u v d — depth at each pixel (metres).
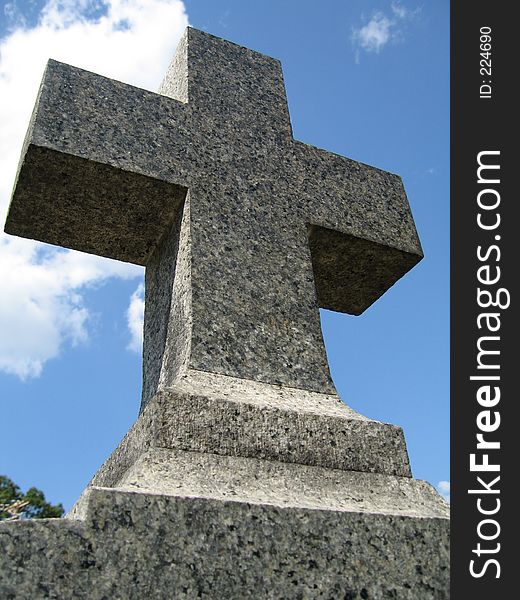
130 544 1.67
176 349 2.79
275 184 3.42
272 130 3.66
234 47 3.92
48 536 1.61
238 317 2.83
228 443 2.20
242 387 2.57
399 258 3.69
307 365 2.84
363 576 1.86
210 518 1.78
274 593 1.74
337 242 3.52
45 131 2.94
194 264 2.91
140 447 2.19
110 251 3.54
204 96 3.55
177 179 3.14
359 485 2.30
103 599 1.58
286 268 3.11
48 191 3.11
